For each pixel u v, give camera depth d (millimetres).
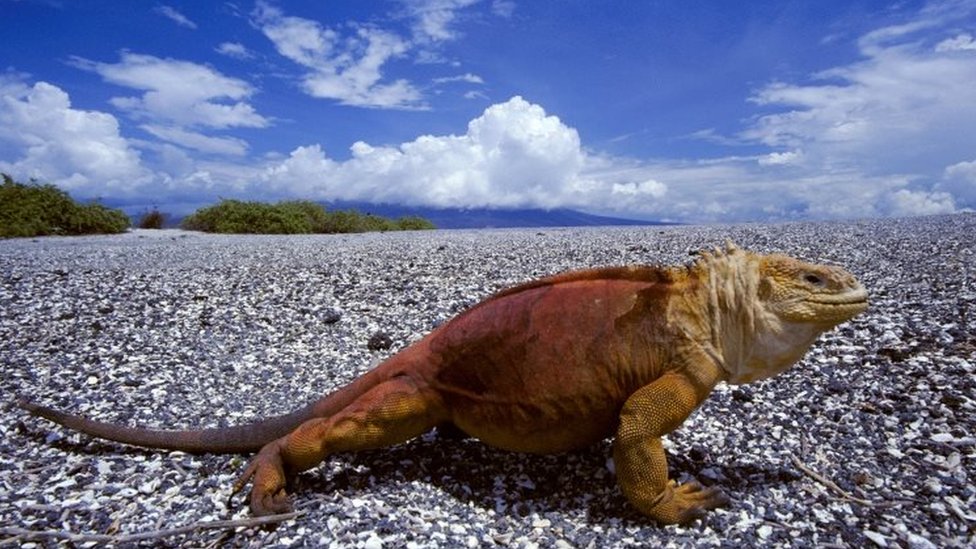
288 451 668
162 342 1233
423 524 614
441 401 679
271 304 1534
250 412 911
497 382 647
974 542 562
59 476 708
